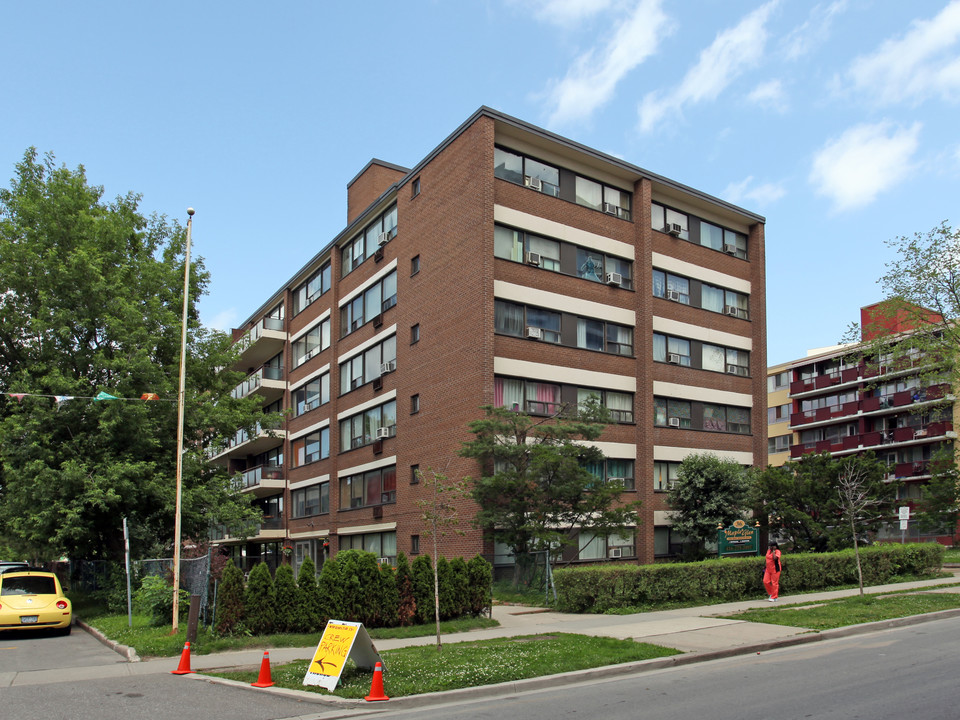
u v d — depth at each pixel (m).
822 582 23.78
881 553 25.75
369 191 39.53
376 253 35.94
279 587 16.92
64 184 27.11
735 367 36.47
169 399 25.88
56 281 25.47
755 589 22.34
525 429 24.88
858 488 28.94
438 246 30.73
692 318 34.94
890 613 17.16
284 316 48.34
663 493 32.41
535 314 29.28
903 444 52.94
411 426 31.52
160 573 20.42
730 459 33.69
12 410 25.64
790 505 30.73
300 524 43.00
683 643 13.96
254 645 15.64
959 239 33.59
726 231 37.44
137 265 27.62
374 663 11.81
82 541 26.03
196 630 15.52
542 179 30.55
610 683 11.35
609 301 31.66
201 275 29.86
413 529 30.59
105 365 24.70
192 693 11.29
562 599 20.75
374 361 35.62
